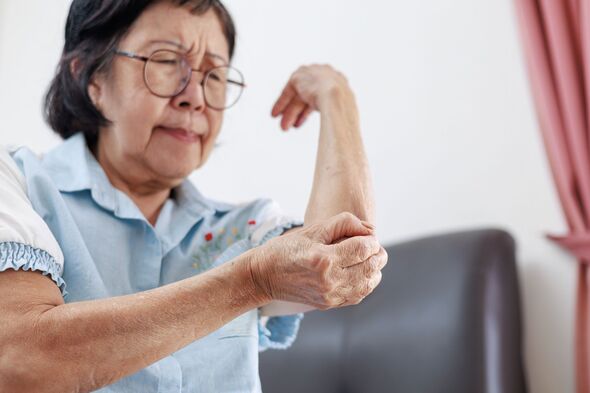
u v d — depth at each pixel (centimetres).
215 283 86
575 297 187
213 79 120
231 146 264
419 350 182
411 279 191
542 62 199
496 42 213
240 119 264
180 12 116
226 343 111
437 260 188
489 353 174
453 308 179
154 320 84
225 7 122
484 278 180
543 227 199
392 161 229
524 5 202
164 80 114
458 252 185
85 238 110
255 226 125
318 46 252
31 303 88
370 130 235
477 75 216
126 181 119
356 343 194
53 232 107
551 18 197
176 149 116
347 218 91
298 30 257
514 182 206
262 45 264
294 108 135
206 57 119
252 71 265
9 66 299
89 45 117
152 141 116
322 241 90
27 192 108
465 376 173
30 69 295
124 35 115
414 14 231
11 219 92
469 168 214
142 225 115
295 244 87
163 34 114
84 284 104
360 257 88
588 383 182
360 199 111
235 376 109
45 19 296
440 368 177
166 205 123
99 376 85
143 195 121
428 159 222
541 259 198
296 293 88
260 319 122
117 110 115
